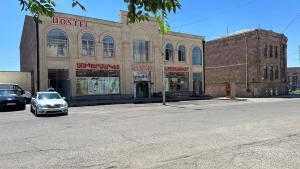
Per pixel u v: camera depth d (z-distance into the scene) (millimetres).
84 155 7379
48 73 30266
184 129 11297
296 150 7523
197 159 6773
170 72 39531
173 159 6824
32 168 6340
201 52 43219
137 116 16734
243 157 6871
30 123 14273
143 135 10078
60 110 18172
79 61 31578
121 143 8773
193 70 42125
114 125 12883
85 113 19312
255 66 45406
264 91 45906
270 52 47844
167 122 13594
